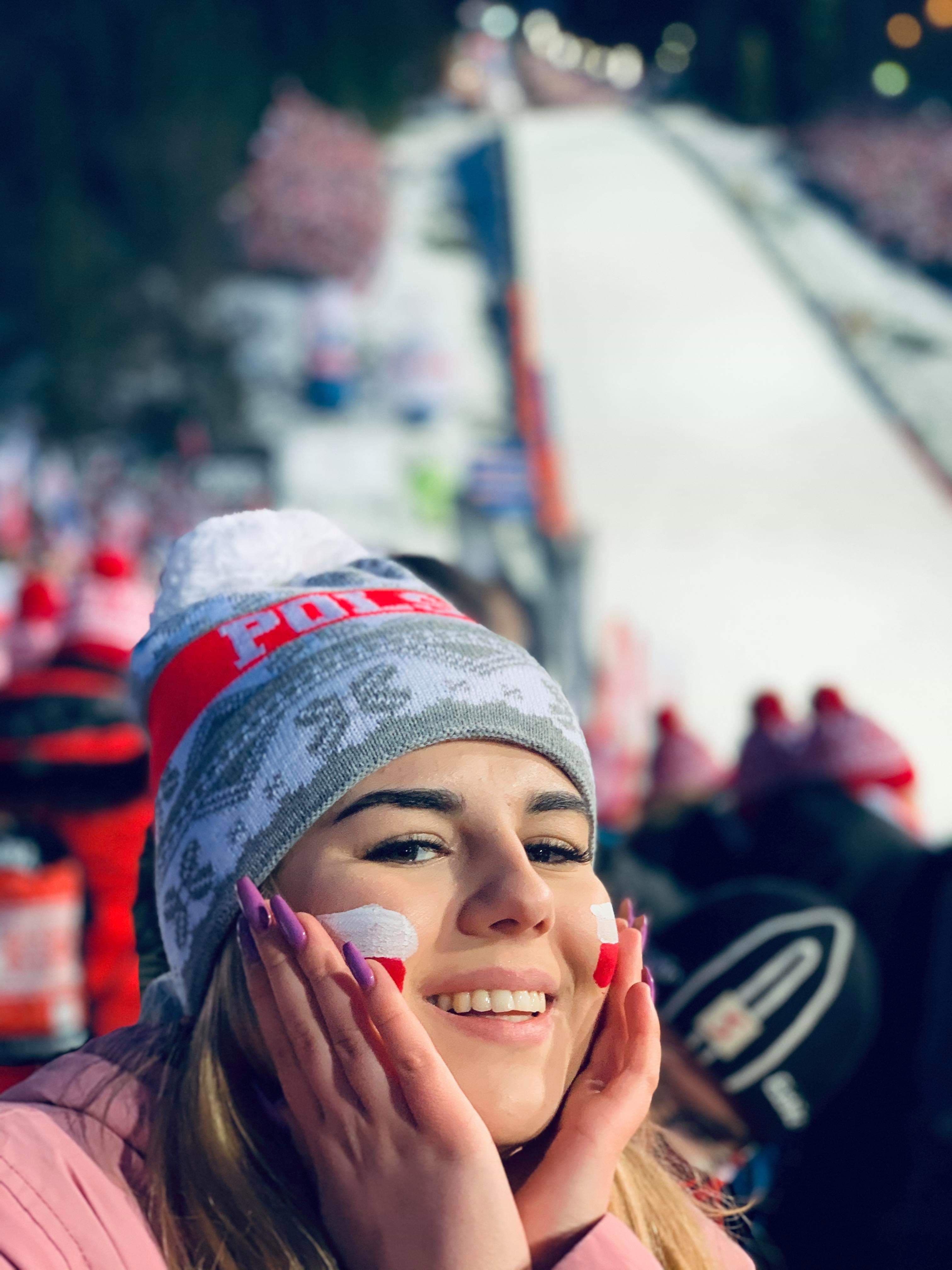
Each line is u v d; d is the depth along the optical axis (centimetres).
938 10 5388
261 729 123
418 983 115
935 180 3500
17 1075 220
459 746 122
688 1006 198
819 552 1981
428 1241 107
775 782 384
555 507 1802
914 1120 281
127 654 297
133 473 2256
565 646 1257
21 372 2691
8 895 226
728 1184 208
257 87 3606
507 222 3591
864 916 296
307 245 3125
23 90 3070
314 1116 114
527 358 2775
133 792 241
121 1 3152
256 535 147
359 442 2512
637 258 3344
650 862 345
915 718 1494
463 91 5722
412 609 136
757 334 2888
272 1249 112
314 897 118
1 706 245
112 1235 109
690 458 2355
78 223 2659
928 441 2419
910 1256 276
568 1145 118
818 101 4912
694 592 1850
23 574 473
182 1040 127
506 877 115
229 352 2739
